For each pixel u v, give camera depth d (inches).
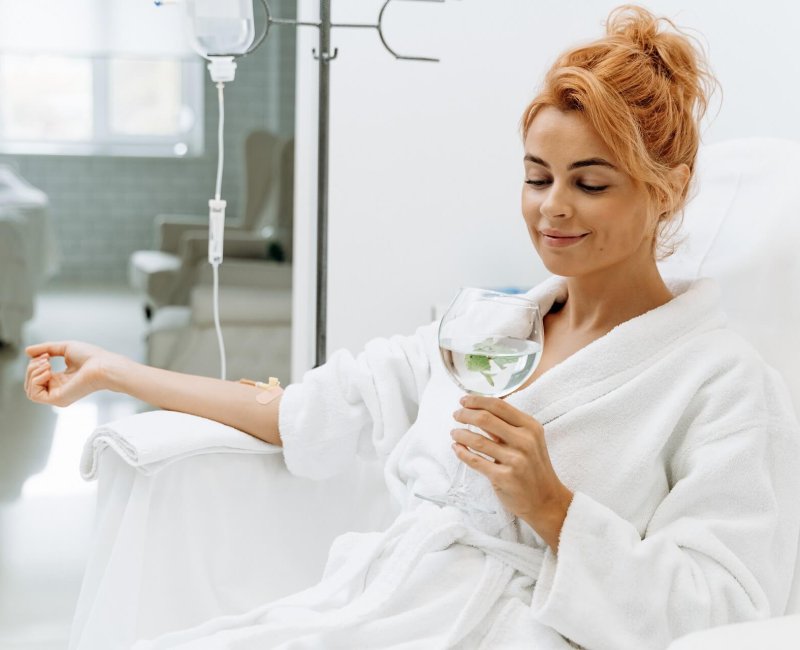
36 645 78.7
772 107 68.9
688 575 42.9
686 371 47.5
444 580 47.1
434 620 46.3
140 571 52.7
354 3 90.5
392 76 91.1
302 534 58.6
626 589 42.4
